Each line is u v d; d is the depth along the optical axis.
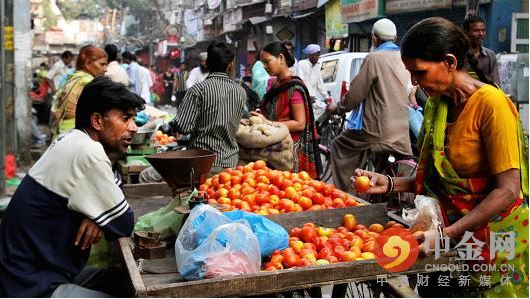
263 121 5.20
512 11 10.80
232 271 2.60
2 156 7.23
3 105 7.26
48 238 2.67
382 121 5.73
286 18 21.47
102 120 2.76
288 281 2.55
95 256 3.62
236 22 26.80
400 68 5.71
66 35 65.25
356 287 3.16
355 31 15.61
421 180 2.83
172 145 6.18
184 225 2.85
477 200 2.61
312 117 5.65
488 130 2.47
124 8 55.75
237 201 3.58
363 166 6.02
